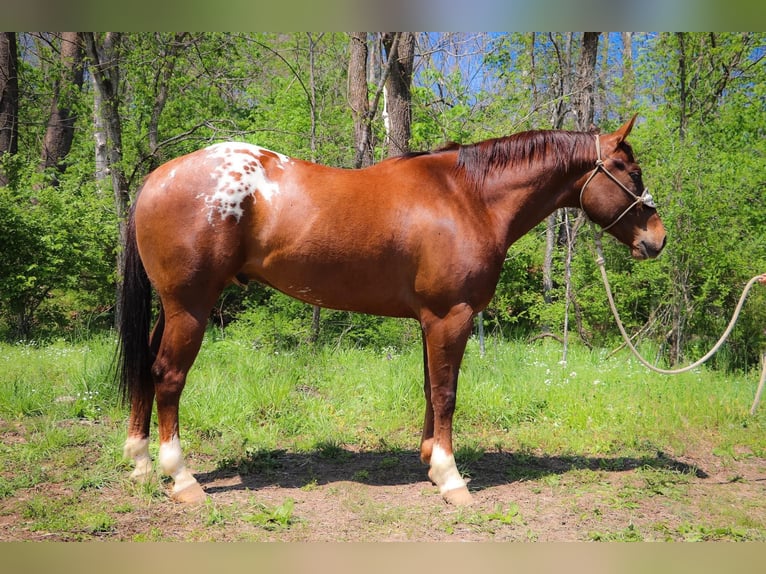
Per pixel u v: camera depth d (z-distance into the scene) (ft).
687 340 28.71
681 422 18.76
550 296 33.55
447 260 12.75
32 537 10.75
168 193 12.35
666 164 26.30
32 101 47.80
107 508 12.07
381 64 30.60
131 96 41.11
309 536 11.25
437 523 12.01
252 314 29.48
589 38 29.63
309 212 12.57
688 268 26.37
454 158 13.70
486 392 19.69
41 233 32.83
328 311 28.96
